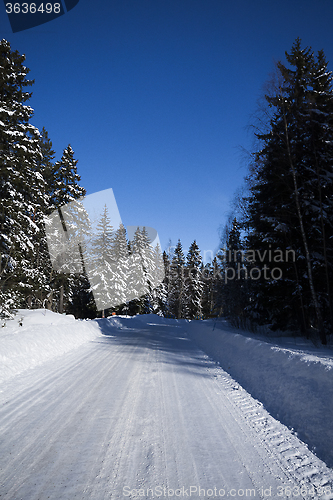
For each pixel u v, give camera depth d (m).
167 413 4.50
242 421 4.32
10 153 14.12
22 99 15.67
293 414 4.32
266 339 12.35
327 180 12.69
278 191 14.16
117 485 2.69
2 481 2.71
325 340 11.09
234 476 2.91
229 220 18.17
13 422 3.98
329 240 13.29
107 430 3.84
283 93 12.74
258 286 15.24
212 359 9.24
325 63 14.50
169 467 3.02
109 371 6.96
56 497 2.50
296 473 3.00
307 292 13.65
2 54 15.10
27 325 10.71
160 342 13.37
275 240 14.02
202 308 51.78
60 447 3.37
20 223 15.52
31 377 6.11
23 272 17.17
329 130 12.24
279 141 13.21
